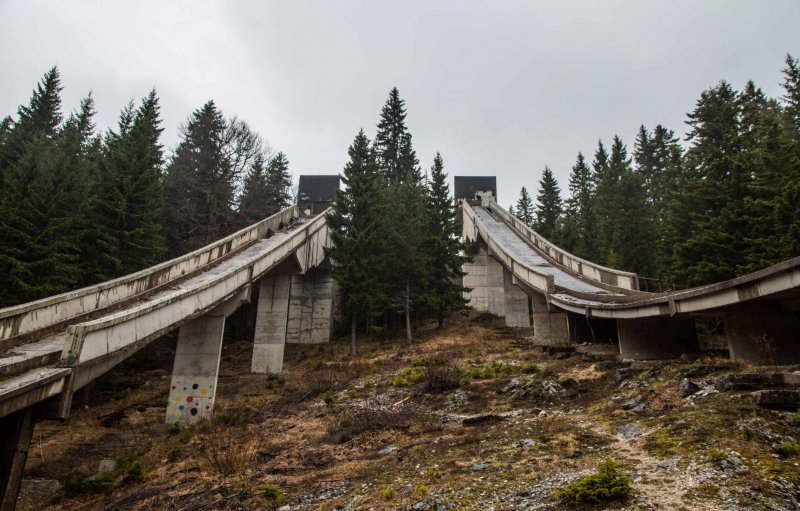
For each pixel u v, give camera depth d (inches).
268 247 1119.6
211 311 858.1
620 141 2310.5
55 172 1077.1
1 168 1246.9
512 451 367.2
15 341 489.1
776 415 319.9
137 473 467.2
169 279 796.0
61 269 970.1
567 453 342.0
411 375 819.4
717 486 244.1
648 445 325.1
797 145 1140.5
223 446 546.9
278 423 647.8
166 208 1565.0
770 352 474.3
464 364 873.5
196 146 1742.1
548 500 261.9
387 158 2466.8
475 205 2137.1
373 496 320.2
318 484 371.2
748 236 987.3
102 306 622.8
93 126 2041.1
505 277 1567.4
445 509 274.4
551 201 2133.4
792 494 226.7
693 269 1037.8
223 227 1670.8
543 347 918.4
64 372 443.5
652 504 236.8
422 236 1489.9
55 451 636.7
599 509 240.8
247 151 1806.1
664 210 1685.5
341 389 838.5
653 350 647.1
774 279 397.4
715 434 310.3
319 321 1592.0
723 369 454.9
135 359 1203.9
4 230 936.3
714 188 1083.3
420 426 509.7
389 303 1411.2
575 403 510.6
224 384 1083.3
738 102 1359.5
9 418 424.2
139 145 1246.3
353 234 1352.1
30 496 480.4
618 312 670.5
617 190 1630.2
